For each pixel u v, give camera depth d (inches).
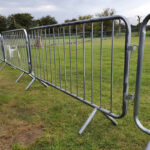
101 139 68.6
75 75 172.2
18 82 152.3
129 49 58.1
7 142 68.5
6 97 115.2
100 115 87.8
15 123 82.6
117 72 177.0
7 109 98.0
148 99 105.1
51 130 75.7
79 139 68.7
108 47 406.6
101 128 76.2
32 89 132.3
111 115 70.4
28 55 136.9
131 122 80.4
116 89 126.3
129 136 70.1
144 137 69.1
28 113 93.0
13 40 171.8
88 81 149.3
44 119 85.9
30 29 127.3
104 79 153.3
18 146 65.0
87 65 222.8
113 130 74.5
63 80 155.4
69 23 85.9
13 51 182.4
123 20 58.2
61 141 67.6
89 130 74.8
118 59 263.3
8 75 178.2
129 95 62.0
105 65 217.8
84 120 83.5
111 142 66.6
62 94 120.3
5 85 143.2
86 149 62.8
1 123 82.6
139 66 55.1
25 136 72.2
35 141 67.8
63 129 76.2
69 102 106.0
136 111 59.6
